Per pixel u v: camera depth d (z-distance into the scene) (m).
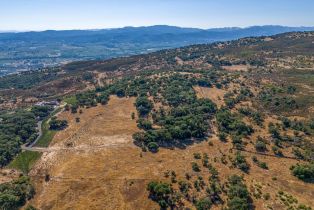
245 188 97.88
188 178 107.62
